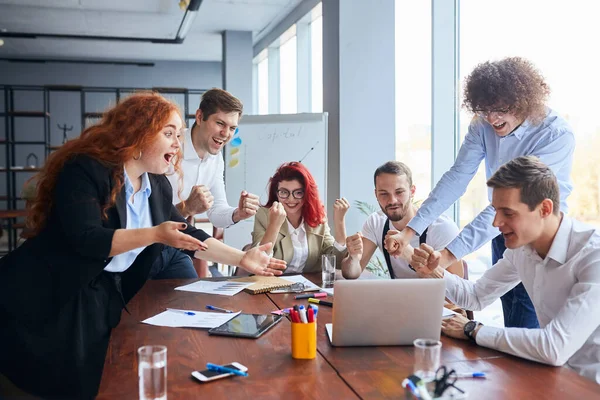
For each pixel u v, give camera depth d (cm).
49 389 177
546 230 164
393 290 159
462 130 426
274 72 879
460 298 201
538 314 180
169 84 1120
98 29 825
